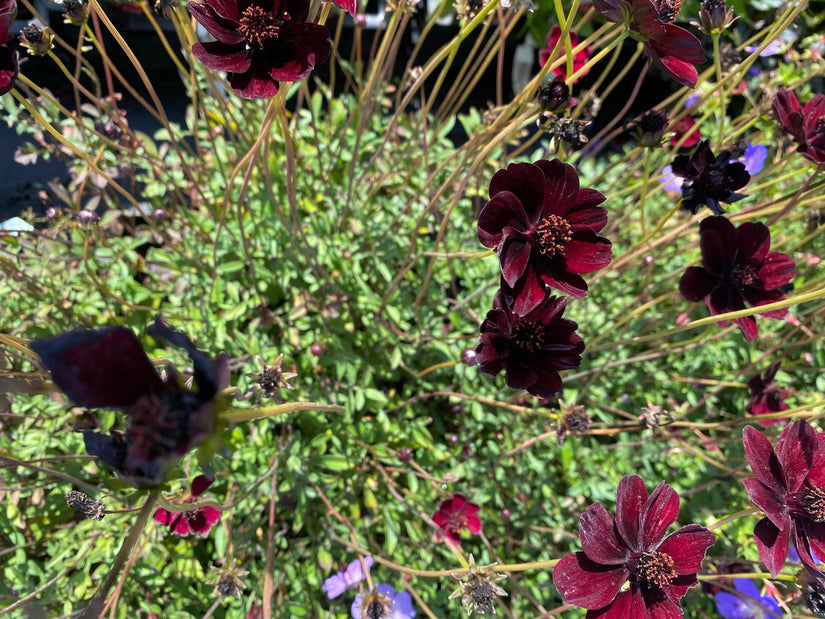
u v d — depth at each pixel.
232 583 0.23
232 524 0.27
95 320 0.30
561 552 0.30
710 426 0.27
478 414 0.30
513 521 0.31
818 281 0.28
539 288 0.17
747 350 0.33
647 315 0.35
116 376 0.11
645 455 0.31
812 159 0.21
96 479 0.28
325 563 0.28
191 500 0.23
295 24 0.16
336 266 0.33
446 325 0.36
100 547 0.25
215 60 0.16
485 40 0.52
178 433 0.11
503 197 0.17
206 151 0.38
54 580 0.23
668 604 0.17
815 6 0.35
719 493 0.31
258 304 0.31
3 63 0.16
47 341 0.11
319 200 0.35
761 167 0.35
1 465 0.19
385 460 0.30
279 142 0.34
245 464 0.28
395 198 0.35
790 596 0.23
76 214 0.28
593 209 0.18
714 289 0.22
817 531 0.17
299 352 0.32
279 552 0.30
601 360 0.34
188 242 0.32
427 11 0.49
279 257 0.32
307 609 0.26
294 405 0.13
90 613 0.11
